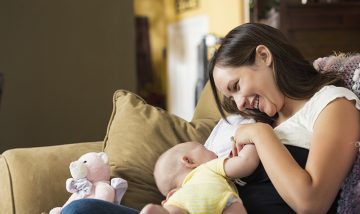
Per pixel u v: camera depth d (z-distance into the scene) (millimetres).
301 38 3693
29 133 3447
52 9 3484
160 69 6895
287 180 995
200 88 4406
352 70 1241
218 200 1036
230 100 1310
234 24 4465
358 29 3762
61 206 1304
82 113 3604
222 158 1127
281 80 1158
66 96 3547
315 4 3684
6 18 3355
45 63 3480
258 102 1174
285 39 1209
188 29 5578
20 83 3410
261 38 1174
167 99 6414
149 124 1446
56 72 3514
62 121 3543
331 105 1083
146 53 6758
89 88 3623
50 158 1380
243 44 1169
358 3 3721
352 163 1052
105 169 1284
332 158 1012
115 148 1428
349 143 1032
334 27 3721
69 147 1452
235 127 1342
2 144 3371
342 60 1311
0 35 3344
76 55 3570
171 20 6062
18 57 3398
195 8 5352
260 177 1111
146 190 1343
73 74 3566
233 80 1165
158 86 6848
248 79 1147
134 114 1479
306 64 1207
